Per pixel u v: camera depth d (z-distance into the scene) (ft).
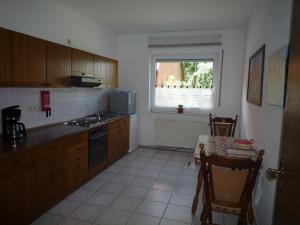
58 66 9.16
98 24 13.75
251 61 10.43
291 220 3.10
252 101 9.65
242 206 6.14
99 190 9.92
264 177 6.82
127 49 16.26
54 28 10.23
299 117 3.00
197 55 15.11
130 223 7.67
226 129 11.85
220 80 14.62
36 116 9.64
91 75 11.59
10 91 8.40
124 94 14.88
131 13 11.66
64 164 8.73
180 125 15.46
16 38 7.26
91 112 13.87
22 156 6.80
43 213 7.95
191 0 9.78
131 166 12.85
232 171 6.07
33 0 9.05
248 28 12.37
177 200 9.22
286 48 5.14
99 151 11.34
